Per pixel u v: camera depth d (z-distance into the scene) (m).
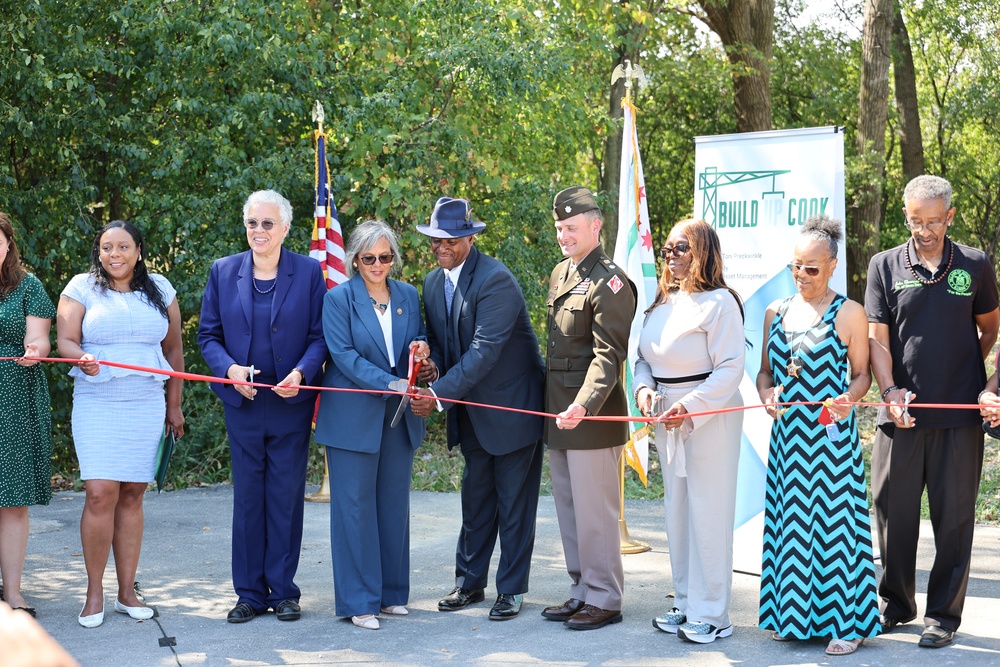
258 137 9.09
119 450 4.21
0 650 0.45
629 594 4.81
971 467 3.84
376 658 3.83
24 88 8.23
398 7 9.67
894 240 18.22
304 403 4.38
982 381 3.87
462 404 4.51
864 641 3.96
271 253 4.38
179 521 6.64
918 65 20.66
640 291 5.60
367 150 9.02
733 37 15.67
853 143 17.70
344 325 4.31
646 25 12.88
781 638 3.97
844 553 3.84
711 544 4.01
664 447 4.13
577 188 4.28
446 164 9.52
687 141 17.22
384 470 4.41
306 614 4.46
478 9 9.52
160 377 4.34
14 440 4.25
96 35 8.95
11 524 4.38
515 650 3.92
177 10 8.62
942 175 19.66
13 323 4.23
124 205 9.61
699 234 3.98
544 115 10.32
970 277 3.79
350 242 4.37
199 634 4.15
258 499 4.38
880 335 3.96
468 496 4.56
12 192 8.41
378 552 4.34
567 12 11.82
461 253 4.42
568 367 4.26
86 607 4.27
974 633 4.05
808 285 3.89
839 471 3.85
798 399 3.90
